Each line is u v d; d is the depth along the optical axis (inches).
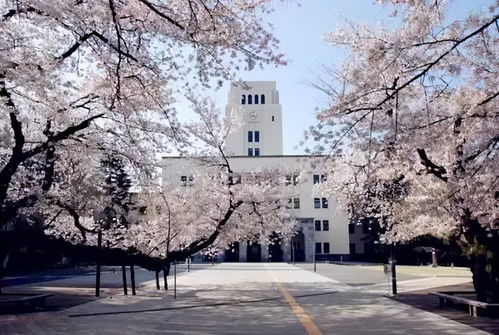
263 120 3142.2
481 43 305.4
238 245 2640.3
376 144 348.8
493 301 478.6
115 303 657.6
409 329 410.0
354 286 943.0
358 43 361.1
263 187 739.4
